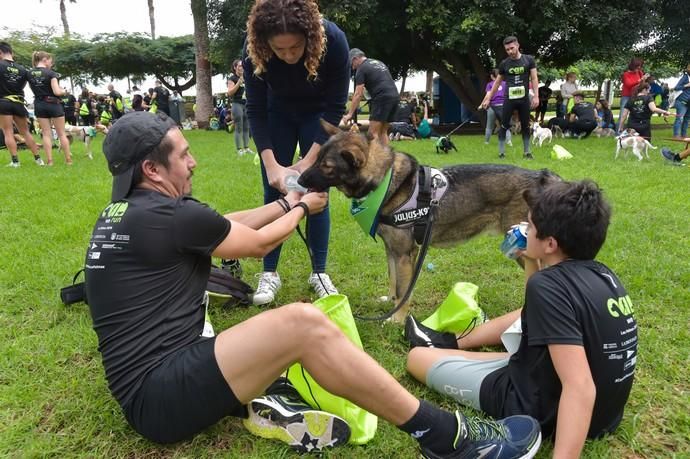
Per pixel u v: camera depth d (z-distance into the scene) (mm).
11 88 8359
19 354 2564
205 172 7926
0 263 3799
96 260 1721
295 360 1646
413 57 19000
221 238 1792
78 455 1893
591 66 31750
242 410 1960
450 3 14867
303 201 2270
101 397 2215
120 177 1797
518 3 15117
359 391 1624
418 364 2305
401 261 3055
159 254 1706
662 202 5332
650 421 2025
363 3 15219
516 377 1915
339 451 1887
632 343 1754
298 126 3348
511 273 3744
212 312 3080
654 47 19438
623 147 8773
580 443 1548
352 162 2807
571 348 1620
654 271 3447
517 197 3141
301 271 3832
